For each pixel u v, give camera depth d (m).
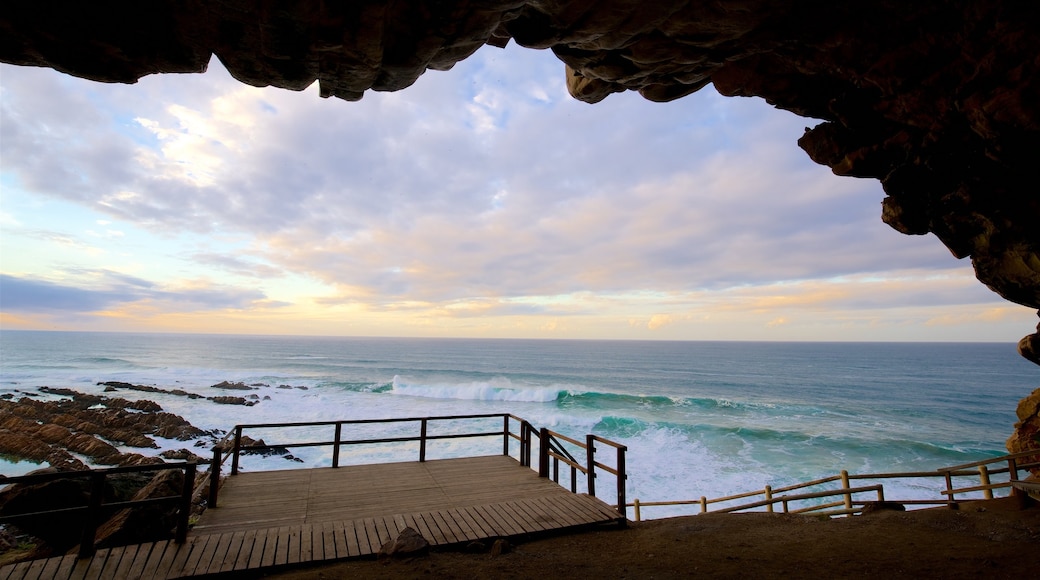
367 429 25.06
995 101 5.36
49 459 18.98
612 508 6.20
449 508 6.16
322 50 4.66
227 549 4.76
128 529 6.08
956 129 6.27
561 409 32.81
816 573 4.71
